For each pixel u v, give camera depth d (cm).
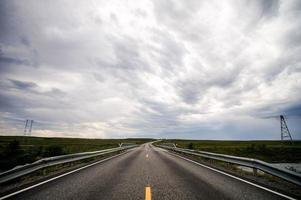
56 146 1623
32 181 748
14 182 743
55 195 557
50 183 712
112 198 528
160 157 1872
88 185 679
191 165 1249
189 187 648
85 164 1303
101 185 677
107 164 1298
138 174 902
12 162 1066
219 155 1317
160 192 585
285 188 652
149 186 662
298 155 3462
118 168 1104
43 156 1491
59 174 903
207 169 1070
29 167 780
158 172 959
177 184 691
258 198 529
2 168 1035
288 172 636
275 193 579
